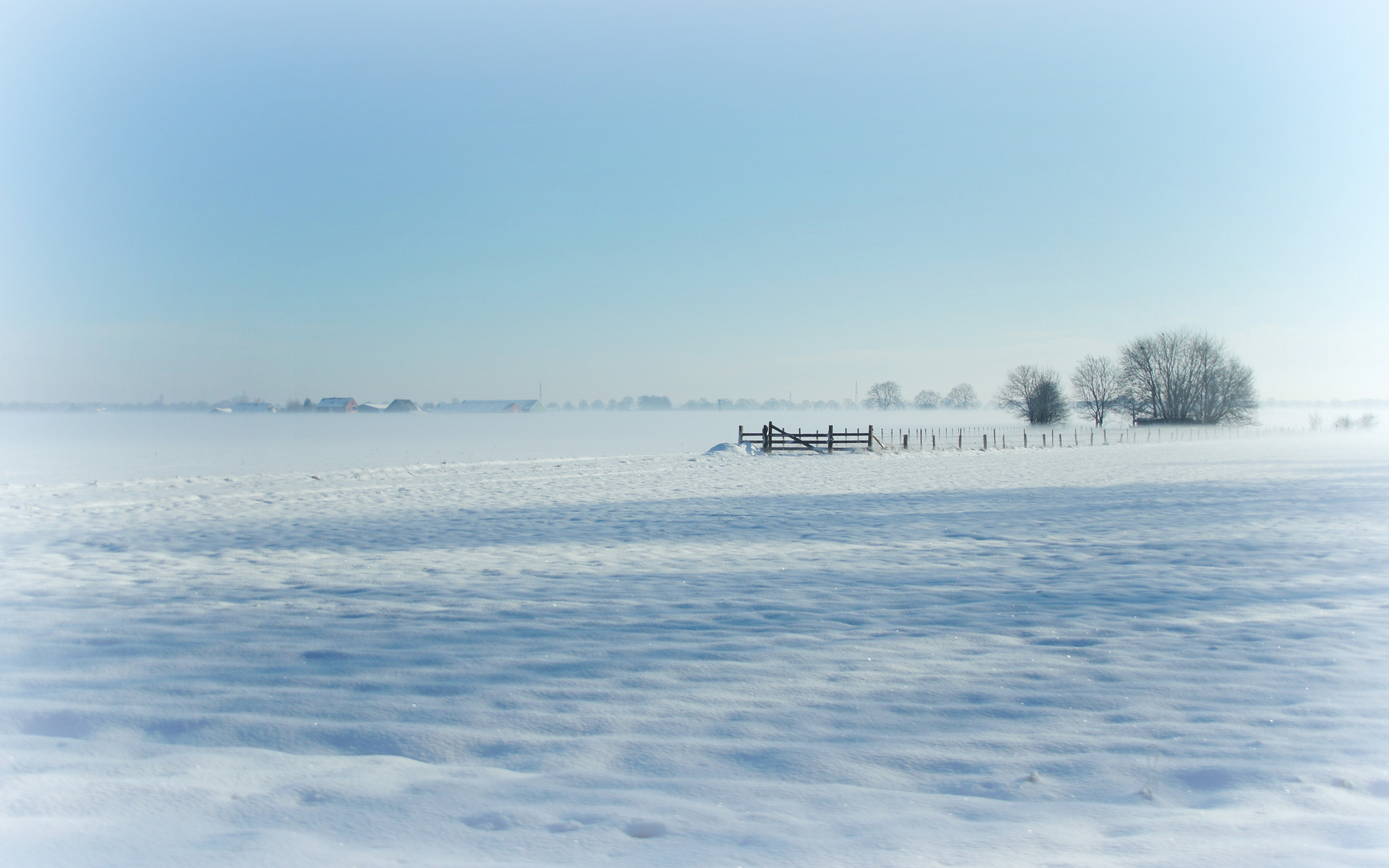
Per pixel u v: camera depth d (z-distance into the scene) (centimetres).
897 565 913
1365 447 4972
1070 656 535
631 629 614
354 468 2983
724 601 717
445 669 509
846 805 311
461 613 671
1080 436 7250
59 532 1241
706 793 322
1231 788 330
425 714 425
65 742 387
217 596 745
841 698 448
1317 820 295
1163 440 6538
